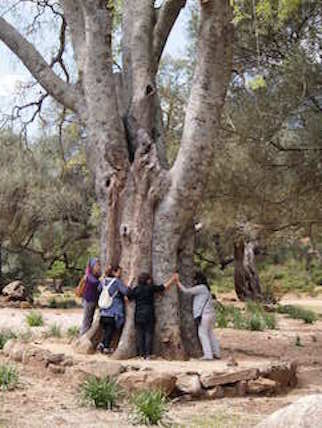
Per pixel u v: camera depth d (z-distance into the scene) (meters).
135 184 10.85
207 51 10.59
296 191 15.41
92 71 11.08
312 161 14.45
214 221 18.12
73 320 17.72
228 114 14.77
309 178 14.99
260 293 29.88
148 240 10.71
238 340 14.63
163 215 10.77
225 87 10.82
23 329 14.64
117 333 10.58
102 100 10.99
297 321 20.44
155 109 11.77
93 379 8.30
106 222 10.93
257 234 19.17
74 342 11.10
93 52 11.07
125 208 10.85
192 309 10.91
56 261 33.53
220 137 15.41
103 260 10.93
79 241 31.44
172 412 7.83
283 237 20.20
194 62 17.23
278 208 16.12
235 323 17.36
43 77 11.83
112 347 10.49
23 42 11.87
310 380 10.30
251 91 14.30
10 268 28.17
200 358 10.50
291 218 16.44
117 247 10.85
